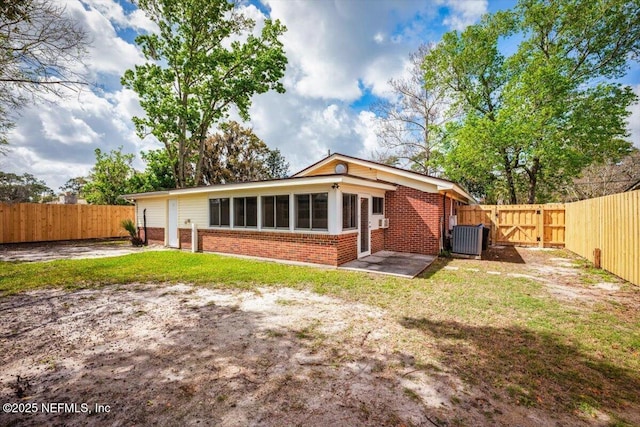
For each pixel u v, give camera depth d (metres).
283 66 19.02
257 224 9.33
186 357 3.12
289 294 5.46
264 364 2.96
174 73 17.45
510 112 14.30
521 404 2.32
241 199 9.82
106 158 21.06
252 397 2.42
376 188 9.66
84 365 2.96
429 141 21.41
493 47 17.12
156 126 17.42
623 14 13.32
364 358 3.08
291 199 8.46
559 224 12.20
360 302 4.95
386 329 3.83
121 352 3.24
